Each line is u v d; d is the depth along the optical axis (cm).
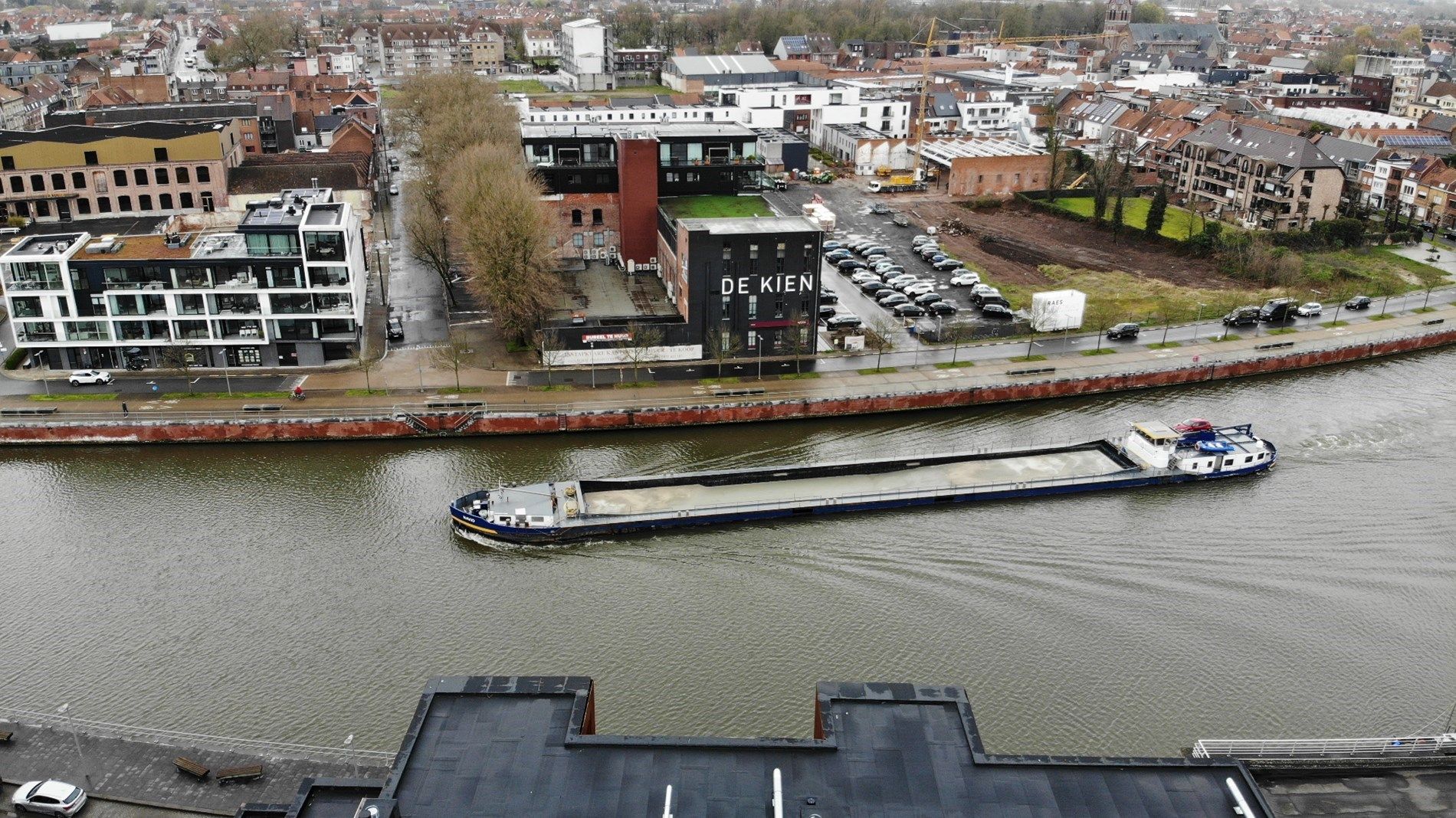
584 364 12588
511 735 4950
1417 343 14062
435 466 10544
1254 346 13625
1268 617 8200
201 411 11188
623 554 9131
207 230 15150
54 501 9781
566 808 4578
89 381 11812
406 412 11169
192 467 10456
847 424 11644
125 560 8812
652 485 10088
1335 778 5931
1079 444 10938
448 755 4831
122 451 10775
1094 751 6812
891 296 15012
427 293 15325
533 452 10862
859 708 5162
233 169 18888
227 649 7694
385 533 9319
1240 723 7069
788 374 12462
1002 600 8406
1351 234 18662
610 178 15812
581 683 5288
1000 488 10062
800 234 12306
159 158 17888
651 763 4819
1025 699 7262
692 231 12150
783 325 12762
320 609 8200
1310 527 9512
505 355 12875
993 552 9125
